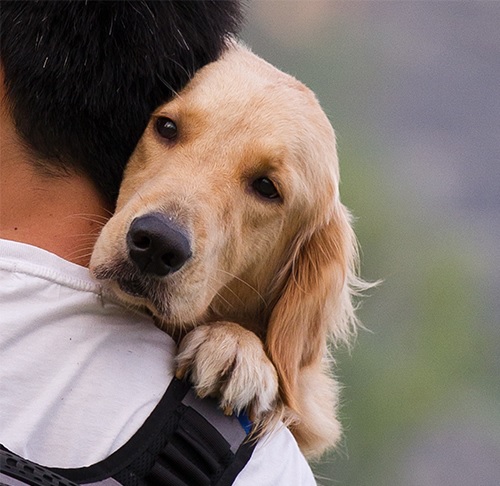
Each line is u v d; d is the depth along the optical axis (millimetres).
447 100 34188
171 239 5020
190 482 4449
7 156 4582
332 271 6512
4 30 4590
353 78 30688
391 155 28953
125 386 4496
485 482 21594
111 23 4645
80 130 4660
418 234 22000
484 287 25203
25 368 4285
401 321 20672
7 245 4410
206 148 5582
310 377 6375
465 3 36625
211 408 4895
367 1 33938
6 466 3863
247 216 5863
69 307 4461
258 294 6230
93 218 4875
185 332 5664
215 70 5797
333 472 18625
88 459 4285
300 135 6000
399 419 19875
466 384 22078
